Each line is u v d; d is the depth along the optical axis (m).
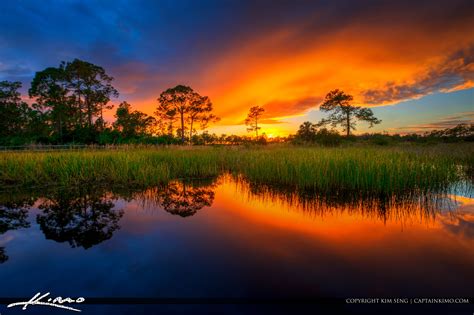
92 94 33.09
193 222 3.94
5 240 3.24
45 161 8.08
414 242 2.99
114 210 4.73
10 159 8.16
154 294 2.05
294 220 3.97
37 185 7.08
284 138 25.25
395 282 2.16
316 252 2.78
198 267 2.47
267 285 2.16
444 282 2.14
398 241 3.02
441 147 13.55
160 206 5.03
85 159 8.40
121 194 6.23
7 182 7.20
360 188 6.20
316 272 2.35
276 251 2.82
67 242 3.17
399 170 6.15
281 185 7.15
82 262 2.62
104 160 8.59
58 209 4.85
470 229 3.39
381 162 6.57
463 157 10.45
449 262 2.48
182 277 2.30
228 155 12.75
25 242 3.17
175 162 9.80
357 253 2.73
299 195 5.91
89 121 32.91
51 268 2.49
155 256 2.75
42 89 32.06
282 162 8.06
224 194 6.21
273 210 4.62
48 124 33.44
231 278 2.27
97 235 3.41
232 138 35.53
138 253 2.83
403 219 3.91
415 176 6.21
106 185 7.21
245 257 2.70
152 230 3.60
